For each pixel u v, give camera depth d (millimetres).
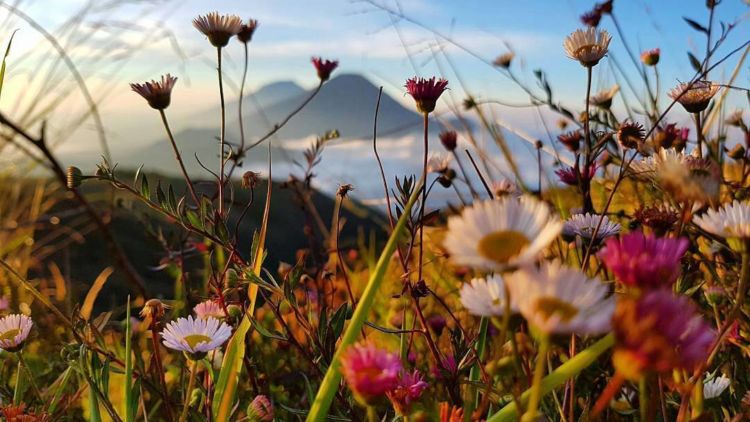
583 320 109
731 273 288
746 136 352
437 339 316
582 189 319
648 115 381
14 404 254
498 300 139
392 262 563
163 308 259
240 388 334
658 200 346
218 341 216
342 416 250
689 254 257
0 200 646
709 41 328
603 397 110
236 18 311
